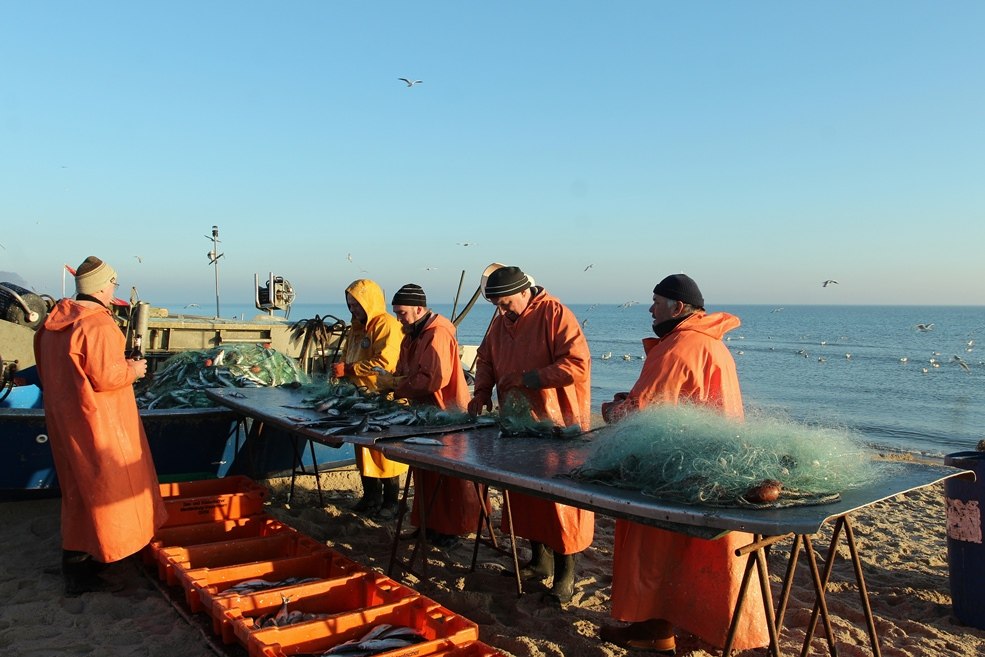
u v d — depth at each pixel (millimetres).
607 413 4312
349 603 4605
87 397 4785
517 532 5398
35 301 8219
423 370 5957
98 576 5164
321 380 7578
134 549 4930
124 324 8844
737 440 3342
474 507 6176
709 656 4332
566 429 4727
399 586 4441
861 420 23469
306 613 4359
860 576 3748
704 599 3889
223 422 7074
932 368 40312
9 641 4340
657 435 3430
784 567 6238
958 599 5184
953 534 5207
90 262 5023
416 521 6293
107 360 4793
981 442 5324
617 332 79000
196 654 4160
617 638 4434
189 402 7461
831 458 3393
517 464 3885
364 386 6766
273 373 8156
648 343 4410
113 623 4590
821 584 3787
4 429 6184
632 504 3105
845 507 3021
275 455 7629
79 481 4828
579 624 4793
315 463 7523
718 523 2871
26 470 6332
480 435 4875
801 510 2973
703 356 4039
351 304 7137
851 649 4547
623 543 4066
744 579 3469
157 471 6906
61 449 4922
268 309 10422
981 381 34438
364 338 7039
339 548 6223
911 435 21094
